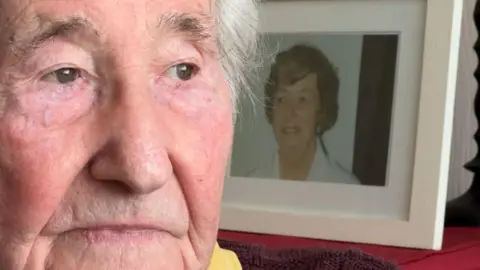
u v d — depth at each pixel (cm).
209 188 61
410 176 97
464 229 113
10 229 54
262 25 106
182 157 58
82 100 55
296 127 105
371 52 100
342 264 86
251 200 107
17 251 54
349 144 101
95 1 53
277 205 105
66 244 54
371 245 98
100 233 55
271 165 106
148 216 55
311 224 102
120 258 55
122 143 53
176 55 59
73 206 54
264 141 107
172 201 57
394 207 98
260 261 90
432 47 95
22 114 54
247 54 77
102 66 54
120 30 54
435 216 95
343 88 102
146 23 55
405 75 98
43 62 54
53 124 54
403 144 98
